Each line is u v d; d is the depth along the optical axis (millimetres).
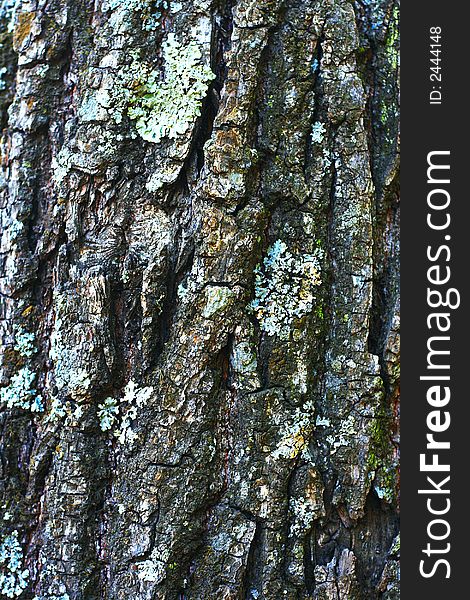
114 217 816
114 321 808
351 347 819
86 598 793
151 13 823
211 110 821
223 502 796
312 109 826
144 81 817
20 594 805
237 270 798
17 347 827
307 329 812
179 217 813
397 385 827
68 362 804
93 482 801
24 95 841
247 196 808
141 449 798
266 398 802
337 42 827
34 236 835
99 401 807
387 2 856
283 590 789
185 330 798
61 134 841
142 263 807
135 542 790
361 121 828
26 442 822
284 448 798
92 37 840
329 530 810
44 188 839
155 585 782
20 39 845
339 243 826
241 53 814
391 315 830
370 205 825
